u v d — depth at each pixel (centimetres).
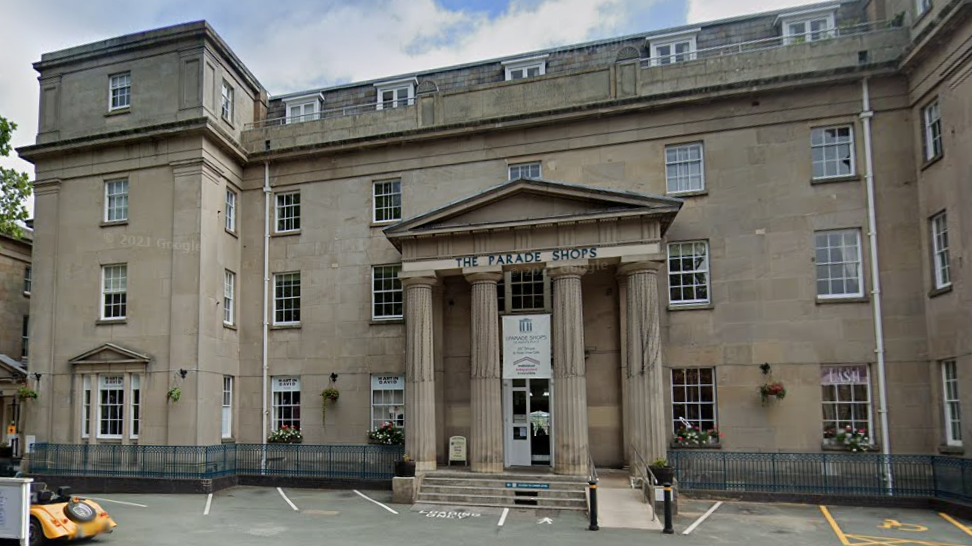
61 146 2578
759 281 2122
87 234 2544
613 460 2169
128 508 1895
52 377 2483
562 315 2006
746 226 2153
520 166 2394
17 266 3316
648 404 1927
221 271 2502
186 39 2511
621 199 1984
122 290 2484
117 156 2542
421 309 2127
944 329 1884
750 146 2181
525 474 1942
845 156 2131
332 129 2605
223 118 2583
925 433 1942
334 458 2330
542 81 2386
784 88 2144
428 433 2064
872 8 2270
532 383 2245
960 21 1777
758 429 2059
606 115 2302
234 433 2509
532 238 2062
